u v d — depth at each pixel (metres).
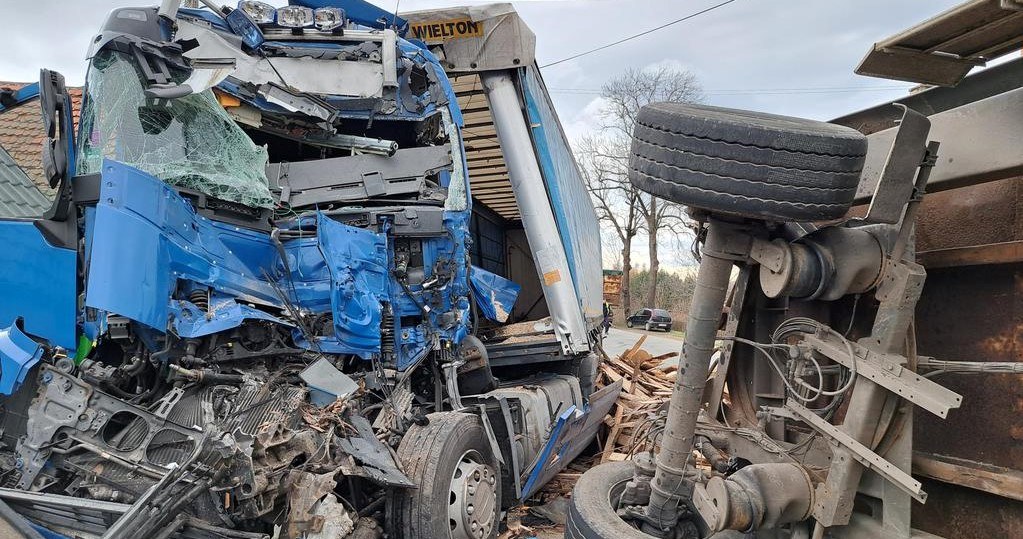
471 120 7.08
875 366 2.57
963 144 2.61
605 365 9.51
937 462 2.76
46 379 2.63
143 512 2.19
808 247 2.62
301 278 3.85
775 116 2.76
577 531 3.15
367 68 4.58
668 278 50.69
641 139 2.57
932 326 2.90
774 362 2.99
